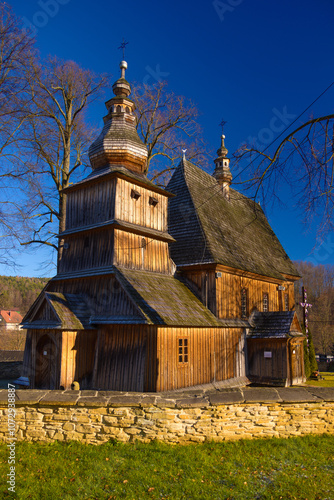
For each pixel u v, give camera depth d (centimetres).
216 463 737
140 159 1820
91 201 1702
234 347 1912
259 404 881
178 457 753
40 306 1514
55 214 2448
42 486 646
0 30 1808
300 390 961
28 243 2366
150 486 655
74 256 1719
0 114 1864
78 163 2620
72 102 2597
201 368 1619
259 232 2958
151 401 834
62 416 824
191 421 832
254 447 815
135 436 812
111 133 1809
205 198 2289
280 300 2589
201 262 1816
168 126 2845
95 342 1508
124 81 1931
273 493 640
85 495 625
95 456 750
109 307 1481
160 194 1856
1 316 6028
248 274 2114
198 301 1789
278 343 1973
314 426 904
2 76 1842
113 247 1535
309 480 689
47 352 1521
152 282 1619
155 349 1384
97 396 859
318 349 4459
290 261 3102
